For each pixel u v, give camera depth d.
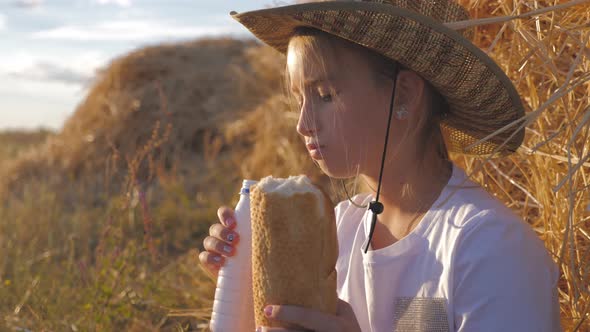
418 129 1.48
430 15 1.48
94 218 4.99
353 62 1.38
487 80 1.40
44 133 15.59
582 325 1.79
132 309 2.97
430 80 1.42
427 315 1.37
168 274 3.36
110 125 7.12
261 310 1.24
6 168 7.00
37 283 3.33
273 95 6.48
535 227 2.04
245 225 1.42
